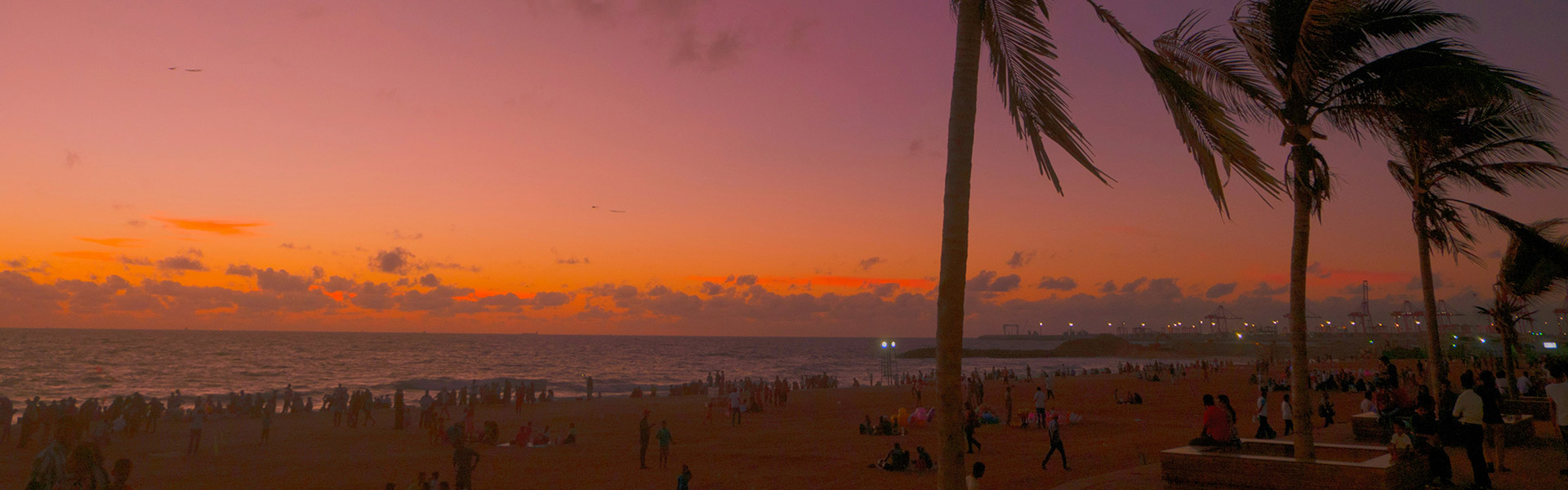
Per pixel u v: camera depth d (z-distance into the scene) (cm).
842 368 11712
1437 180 1486
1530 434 1141
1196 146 621
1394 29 912
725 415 3406
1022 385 5344
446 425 3042
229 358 11838
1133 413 2950
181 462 1988
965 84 510
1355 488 807
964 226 488
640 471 1802
